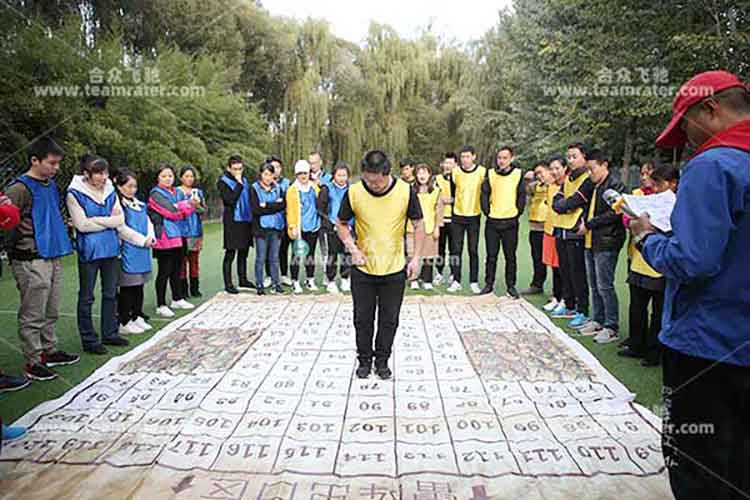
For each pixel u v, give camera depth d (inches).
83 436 113.0
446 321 206.5
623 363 163.0
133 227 189.0
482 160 867.4
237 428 117.2
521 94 695.7
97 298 250.7
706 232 61.4
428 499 91.0
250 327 197.6
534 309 222.5
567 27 488.4
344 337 186.1
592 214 183.0
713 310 65.8
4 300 242.5
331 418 122.5
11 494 91.8
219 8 740.0
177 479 96.9
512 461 103.0
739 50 352.2
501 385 142.6
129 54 589.6
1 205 129.7
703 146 70.2
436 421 121.0
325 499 91.1
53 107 406.0
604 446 108.7
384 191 137.7
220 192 247.3
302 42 796.0
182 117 617.3
